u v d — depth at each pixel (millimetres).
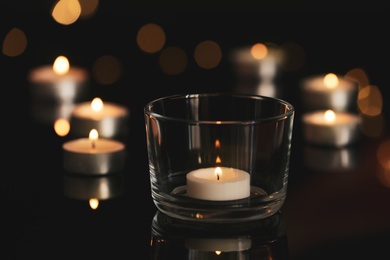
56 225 555
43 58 1160
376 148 717
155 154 542
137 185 629
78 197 603
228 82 994
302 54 1165
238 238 527
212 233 532
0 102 883
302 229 551
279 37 1272
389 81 1004
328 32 1274
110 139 747
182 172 547
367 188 625
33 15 1378
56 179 639
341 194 615
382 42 1209
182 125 542
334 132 717
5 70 1061
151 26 1245
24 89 947
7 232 544
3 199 599
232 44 1240
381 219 569
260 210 534
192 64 1099
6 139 746
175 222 551
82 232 544
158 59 1132
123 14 1395
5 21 1344
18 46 1188
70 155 648
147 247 519
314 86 877
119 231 544
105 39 1271
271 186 542
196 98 584
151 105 559
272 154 541
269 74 1005
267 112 581
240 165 545
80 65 1112
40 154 702
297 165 675
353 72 1037
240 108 586
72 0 1264
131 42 1252
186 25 1346
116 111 779
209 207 529
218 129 544
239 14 1401
